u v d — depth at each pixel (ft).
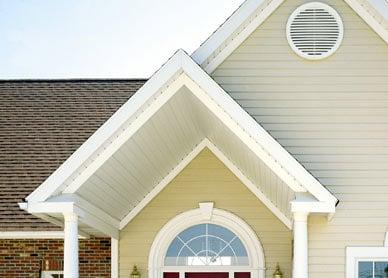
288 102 48.08
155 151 47.73
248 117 42.16
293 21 48.44
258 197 54.60
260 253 54.13
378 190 47.01
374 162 47.26
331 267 46.21
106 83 73.56
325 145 47.60
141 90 41.93
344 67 48.06
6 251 57.62
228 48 48.47
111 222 52.13
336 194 47.03
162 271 54.90
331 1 48.39
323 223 46.55
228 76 48.47
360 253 46.29
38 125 66.23
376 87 47.85
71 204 42.14
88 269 56.85
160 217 54.85
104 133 41.83
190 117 47.60
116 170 44.93
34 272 57.31
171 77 42.11
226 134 46.44
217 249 55.16
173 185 55.01
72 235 42.65
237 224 54.44
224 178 54.85
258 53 48.49
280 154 41.91
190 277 54.95
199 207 54.65
